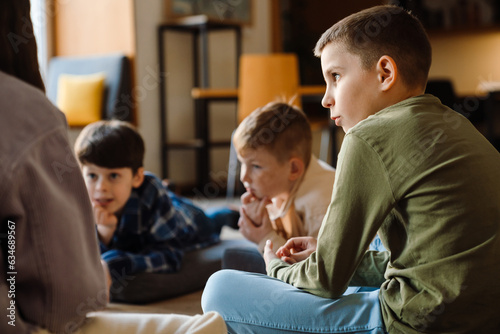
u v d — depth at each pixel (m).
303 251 1.10
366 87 0.95
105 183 1.57
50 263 0.60
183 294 1.70
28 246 0.60
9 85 0.63
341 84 0.97
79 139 1.59
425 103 0.90
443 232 0.82
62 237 0.62
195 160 4.70
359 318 0.89
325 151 5.41
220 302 1.00
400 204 0.87
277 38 5.42
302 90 3.48
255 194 1.39
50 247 0.61
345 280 0.89
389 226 0.90
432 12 5.70
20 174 0.59
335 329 0.90
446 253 0.82
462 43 5.66
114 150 1.55
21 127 0.61
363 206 0.86
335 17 6.17
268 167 1.38
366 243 0.87
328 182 1.42
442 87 4.57
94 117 3.90
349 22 0.97
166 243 1.72
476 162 0.84
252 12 5.07
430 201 0.83
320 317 0.91
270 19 5.37
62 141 0.65
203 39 4.15
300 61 5.73
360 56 0.95
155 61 4.28
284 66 3.43
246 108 3.49
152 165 4.27
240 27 4.48
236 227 2.24
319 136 5.54
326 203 1.38
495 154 0.89
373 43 0.94
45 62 4.43
